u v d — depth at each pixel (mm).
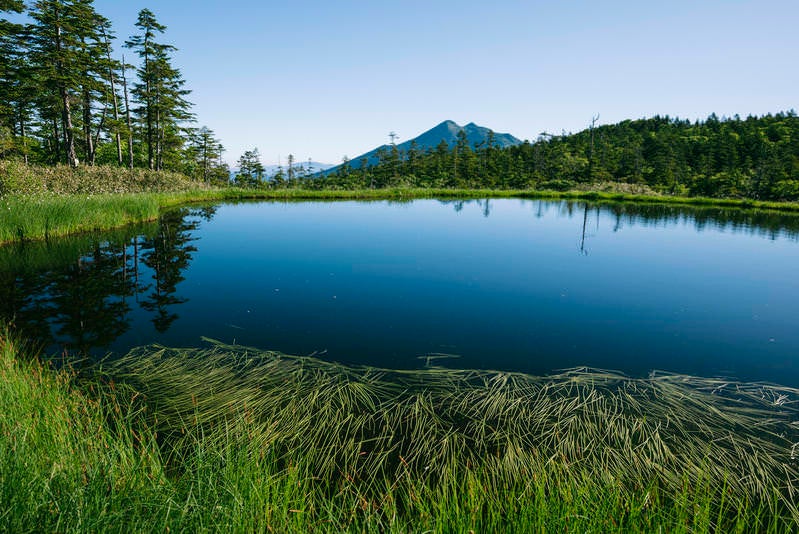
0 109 27812
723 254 12492
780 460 3096
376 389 4184
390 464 3055
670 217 23641
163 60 36875
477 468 2977
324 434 3385
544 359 5086
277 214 23125
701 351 5391
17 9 24406
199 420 3484
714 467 2986
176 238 14172
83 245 12070
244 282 8797
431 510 2547
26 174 16797
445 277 9383
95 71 29516
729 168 60719
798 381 4539
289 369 4543
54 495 2096
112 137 35969
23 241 12047
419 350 5316
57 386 3660
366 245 13555
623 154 67938
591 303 7508
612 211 27016
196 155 56719
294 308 7074
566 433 3412
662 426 3520
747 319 6711
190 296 7691
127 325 6039
